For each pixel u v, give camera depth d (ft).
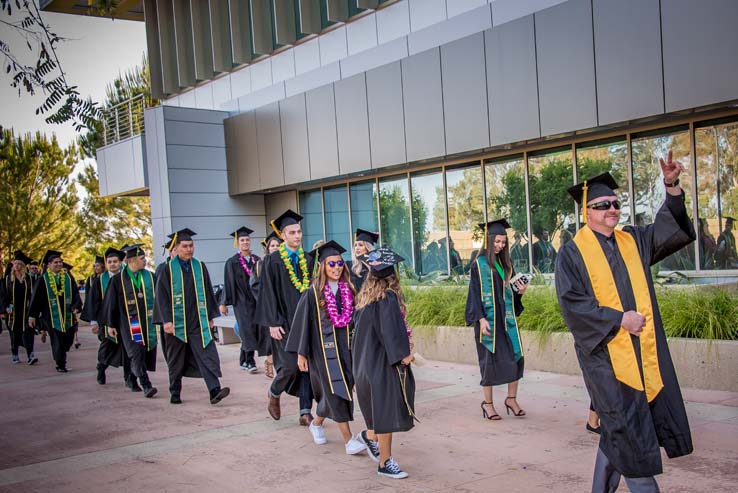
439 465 18.47
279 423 24.52
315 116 58.13
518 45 43.14
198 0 70.85
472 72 45.88
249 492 17.29
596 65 39.34
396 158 51.52
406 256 57.31
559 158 46.29
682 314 26.48
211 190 67.46
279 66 64.18
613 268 13.85
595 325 13.44
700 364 25.09
